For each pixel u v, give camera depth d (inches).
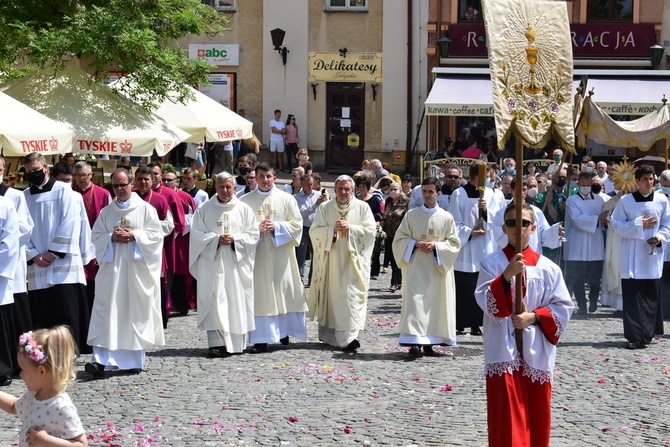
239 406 458.0
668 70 1521.9
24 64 975.0
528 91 331.6
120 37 816.3
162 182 746.2
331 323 599.2
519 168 325.7
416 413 445.1
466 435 408.5
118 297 530.9
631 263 609.9
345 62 1626.5
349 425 424.5
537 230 657.6
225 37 1641.2
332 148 1647.4
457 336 654.5
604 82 1471.5
